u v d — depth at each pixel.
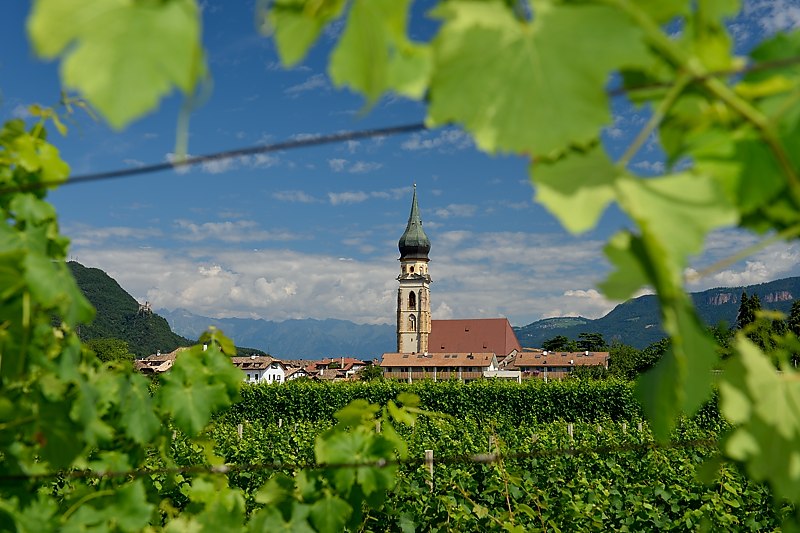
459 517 5.37
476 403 28.20
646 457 9.02
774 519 6.25
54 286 1.39
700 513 6.07
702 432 13.56
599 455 9.12
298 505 2.10
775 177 0.67
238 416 29.67
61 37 0.49
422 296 106.12
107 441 1.75
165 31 0.49
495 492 6.89
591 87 0.59
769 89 0.66
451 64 0.61
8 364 1.47
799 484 0.71
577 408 27.11
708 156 0.69
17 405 1.59
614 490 7.68
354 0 0.59
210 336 2.33
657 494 7.39
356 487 2.16
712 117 0.69
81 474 2.02
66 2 0.49
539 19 0.60
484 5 0.61
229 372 2.28
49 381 1.56
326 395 29.62
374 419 2.47
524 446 12.47
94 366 1.92
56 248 1.75
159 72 0.49
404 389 29.16
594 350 110.44
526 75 0.60
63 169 1.79
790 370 0.77
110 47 0.49
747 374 0.73
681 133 0.73
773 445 0.72
